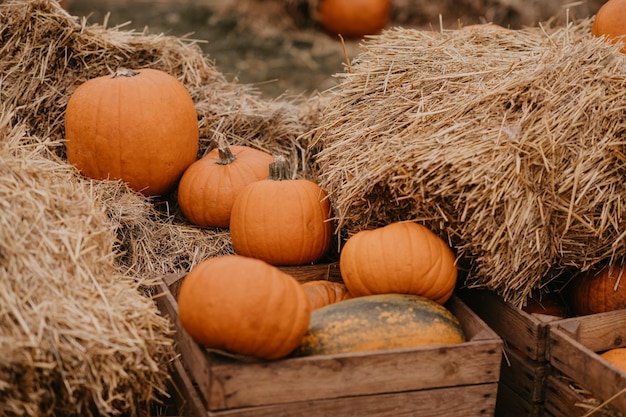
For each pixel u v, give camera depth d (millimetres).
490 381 2338
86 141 2744
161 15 5598
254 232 2646
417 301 2396
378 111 2652
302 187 2686
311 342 2309
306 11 5668
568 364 2381
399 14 5559
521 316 2471
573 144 2428
